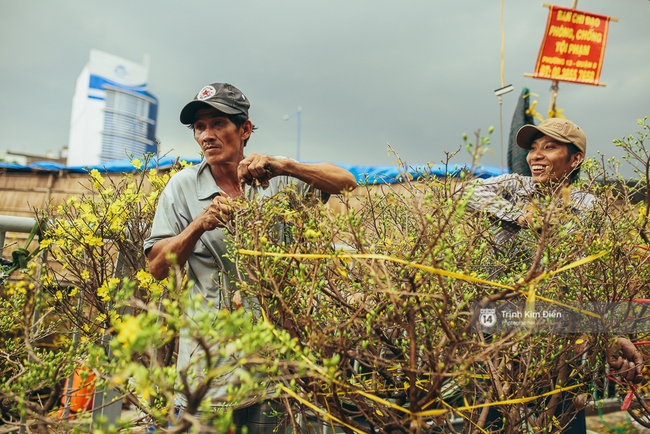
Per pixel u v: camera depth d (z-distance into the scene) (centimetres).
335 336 127
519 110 445
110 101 5325
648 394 221
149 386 83
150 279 208
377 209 175
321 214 136
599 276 158
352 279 138
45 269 212
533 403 173
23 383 122
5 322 190
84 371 105
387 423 126
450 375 108
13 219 213
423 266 108
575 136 214
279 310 133
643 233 171
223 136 185
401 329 143
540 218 139
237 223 142
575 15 480
